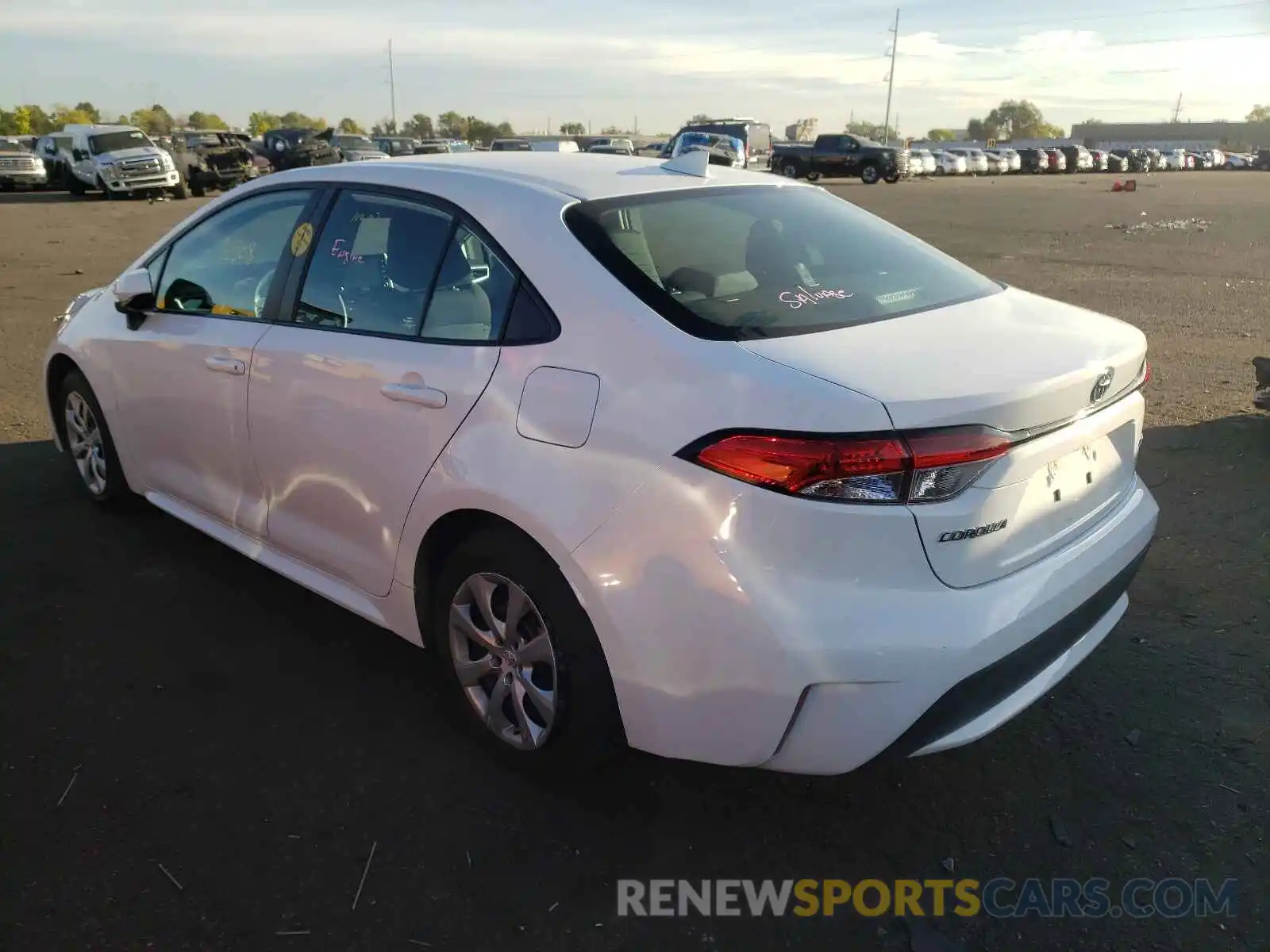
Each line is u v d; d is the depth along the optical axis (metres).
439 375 2.77
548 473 2.47
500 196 2.89
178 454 3.93
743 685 2.22
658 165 3.35
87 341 4.34
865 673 2.16
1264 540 4.29
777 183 3.47
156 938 2.26
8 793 2.72
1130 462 2.88
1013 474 2.29
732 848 2.59
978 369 2.32
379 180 3.24
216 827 2.61
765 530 2.17
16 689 3.21
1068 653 2.69
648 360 2.38
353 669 3.38
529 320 2.65
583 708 2.53
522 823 2.66
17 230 17.61
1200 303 10.16
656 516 2.28
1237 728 3.04
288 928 2.30
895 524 2.15
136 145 26.73
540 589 2.54
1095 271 12.61
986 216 21.39
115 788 2.75
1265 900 2.41
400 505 2.89
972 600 2.26
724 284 2.66
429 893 2.41
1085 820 2.69
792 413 2.16
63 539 4.35
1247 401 6.32
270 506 3.48
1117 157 55.50
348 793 2.75
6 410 6.32
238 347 3.47
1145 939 2.31
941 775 2.87
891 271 3.02
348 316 3.15
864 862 2.55
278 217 3.55
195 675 3.32
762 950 2.28
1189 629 3.61
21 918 2.30
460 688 2.94
